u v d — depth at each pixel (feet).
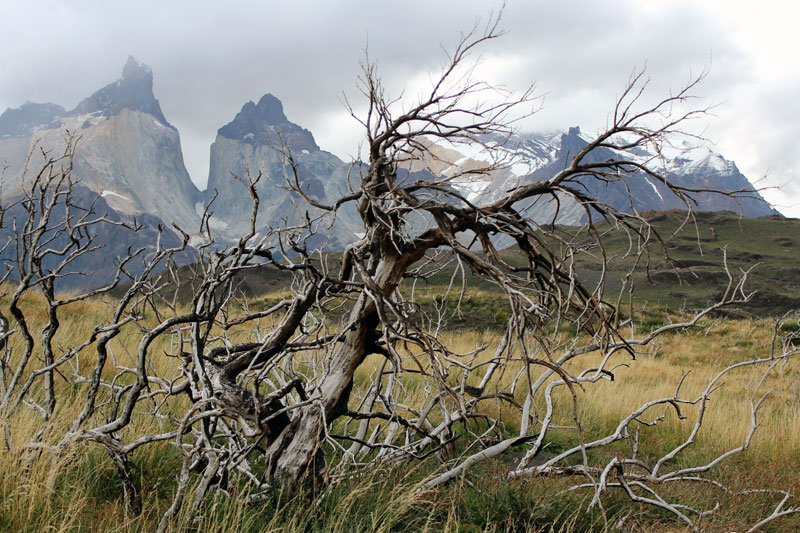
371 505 14.37
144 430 16.84
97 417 17.57
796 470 24.25
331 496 14.38
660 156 12.42
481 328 69.67
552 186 13.65
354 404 25.08
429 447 20.61
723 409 35.29
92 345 29.04
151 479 15.10
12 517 11.74
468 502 15.89
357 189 15.05
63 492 12.88
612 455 23.11
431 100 12.72
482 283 93.40
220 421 16.35
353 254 14.96
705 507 18.61
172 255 15.60
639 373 50.62
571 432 27.73
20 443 13.88
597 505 16.35
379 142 13.78
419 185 13.62
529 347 20.18
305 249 15.70
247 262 15.02
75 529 12.14
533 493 16.06
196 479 15.43
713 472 23.16
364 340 15.38
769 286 137.59
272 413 14.43
